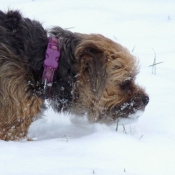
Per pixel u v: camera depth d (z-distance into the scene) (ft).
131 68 31.01
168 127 32.09
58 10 55.57
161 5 60.85
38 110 29.86
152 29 52.19
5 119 29.30
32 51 29.66
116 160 25.57
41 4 57.36
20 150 26.48
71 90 30.14
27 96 29.19
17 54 29.37
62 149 26.91
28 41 29.86
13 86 28.96
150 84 39.65
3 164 24.53
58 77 29.84
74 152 26.48
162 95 37.63
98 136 28.45
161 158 26.09
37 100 29.55
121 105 31.17
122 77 30.81
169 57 45.57
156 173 24.31
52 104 30.71
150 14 57.26
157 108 35.14
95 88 29.99
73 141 28.17
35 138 31.07
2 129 29.53
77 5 58.13
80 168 24.20
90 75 29.94
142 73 41.81
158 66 43.86
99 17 54.39
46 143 27.81
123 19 54.65
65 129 32.45
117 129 31.01
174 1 63.00
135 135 29.89
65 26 51.06
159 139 29.07
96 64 29.94
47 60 29.45
